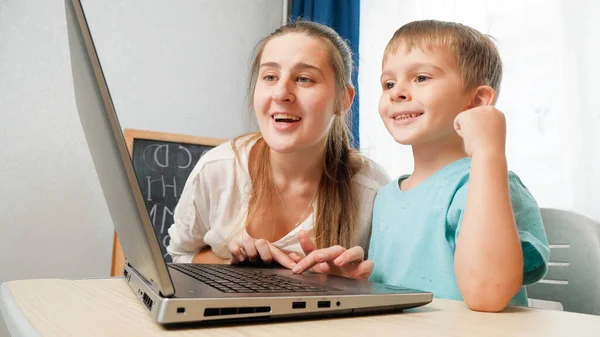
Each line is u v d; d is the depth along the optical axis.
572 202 1.34
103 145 0.36
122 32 2.08
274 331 0.35
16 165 1.84
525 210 0.68
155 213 1.98
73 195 1.90
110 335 0.32
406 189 0.95
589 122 1.32
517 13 1.51
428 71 0.83
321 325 0.38
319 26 1.10
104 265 1.92
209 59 2.23
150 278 0.39
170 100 2.13
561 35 1.40
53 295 0.49
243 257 0.75
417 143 0.86
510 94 1.51
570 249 0.88
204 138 2.13
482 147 0.59
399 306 0.46
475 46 0.88
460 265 0.53
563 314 0.48
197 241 1.35
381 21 1.96
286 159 1.10
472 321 0.42
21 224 1.82
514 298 0.72
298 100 0.97
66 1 0.41
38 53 1.92
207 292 0.39
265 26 2.38
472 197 0.57
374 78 1.96
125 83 2.06
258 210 1.16
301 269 0.64
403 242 0.88
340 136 1.17
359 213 1.16
